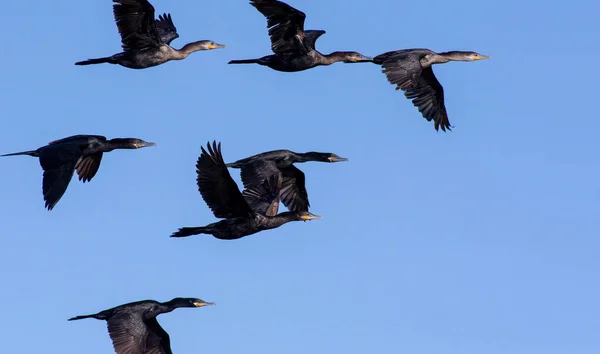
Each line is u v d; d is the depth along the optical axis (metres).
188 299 26.39
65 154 26.61
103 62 28.92
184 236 25.72
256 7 29.11
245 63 30.05
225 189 24.56
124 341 25.47
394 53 29.75
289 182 31.03
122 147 29.05
